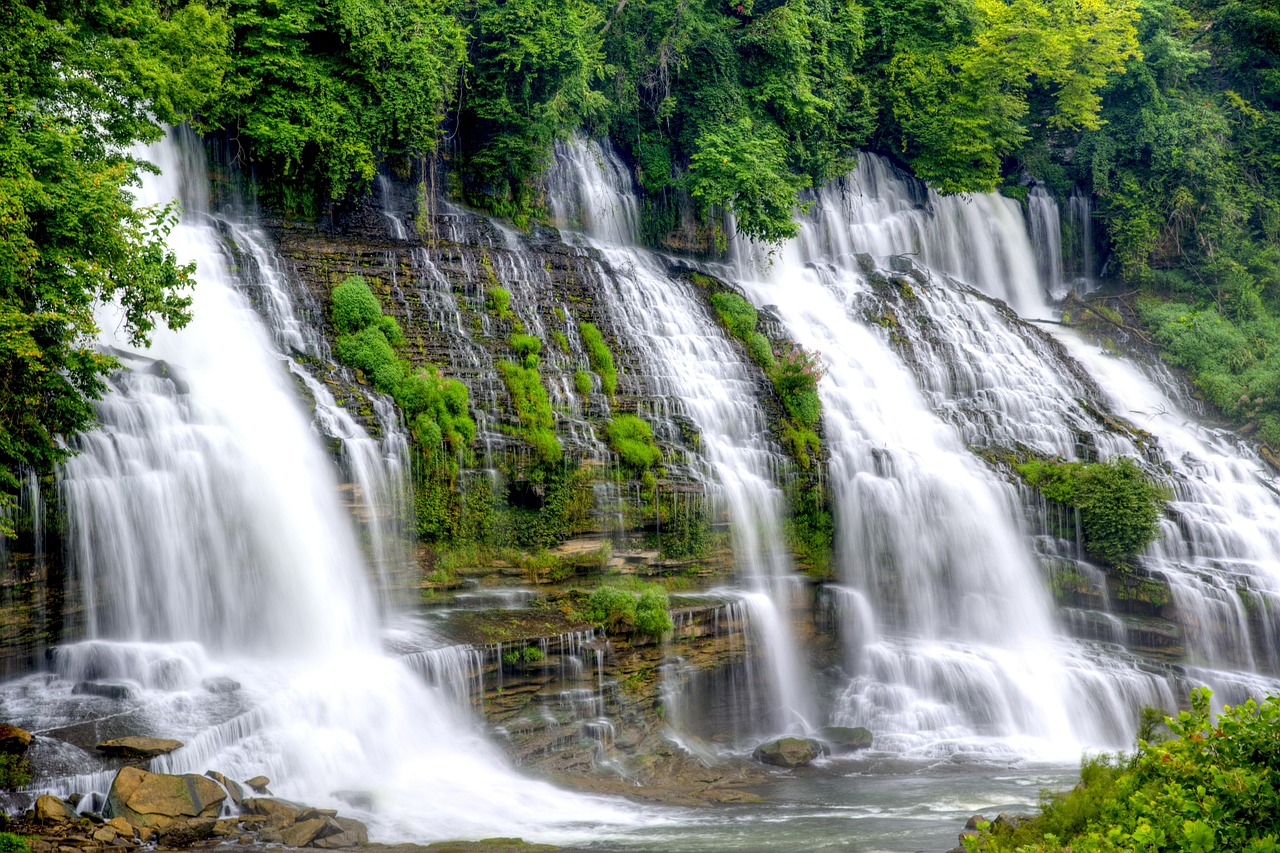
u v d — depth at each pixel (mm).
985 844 16094
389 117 37844
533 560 31203
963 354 49812
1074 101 64688
